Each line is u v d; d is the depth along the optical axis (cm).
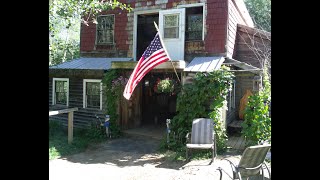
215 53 1008
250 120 767
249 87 1221
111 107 1043
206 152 778
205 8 1025
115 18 1203
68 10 769
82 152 852
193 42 1045
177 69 898
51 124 1098
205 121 766
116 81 1013
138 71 757
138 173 648
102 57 1233
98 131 1039
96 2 859
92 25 1253
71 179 607
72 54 1988
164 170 665
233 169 489
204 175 611
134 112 1150
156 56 771
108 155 816
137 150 866
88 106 1155
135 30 1159
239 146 855
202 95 830
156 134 1028
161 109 1291
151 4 1116
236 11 1173
